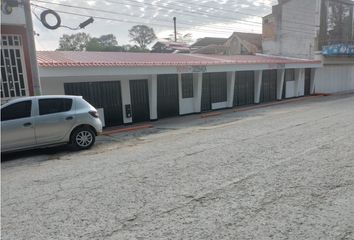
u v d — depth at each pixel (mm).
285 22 33156
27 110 9516
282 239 3861
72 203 5270
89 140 10461
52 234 4254
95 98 15711
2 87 12094
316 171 6336
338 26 32938
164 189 5691
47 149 10688
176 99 19266
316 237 3879
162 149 9375
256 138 10078
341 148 8125
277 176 6125
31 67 11602
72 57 16531
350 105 19469
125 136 13102
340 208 4633
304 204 4809
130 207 4977
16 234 4309
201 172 6605
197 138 10969
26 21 11305
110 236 4121
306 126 11961
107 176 6711
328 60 31188
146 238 4023
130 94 16938
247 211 4648
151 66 16422
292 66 26094
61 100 10102
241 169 6684
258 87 23922
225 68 20312
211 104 21328
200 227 4238
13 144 9242
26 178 7105
